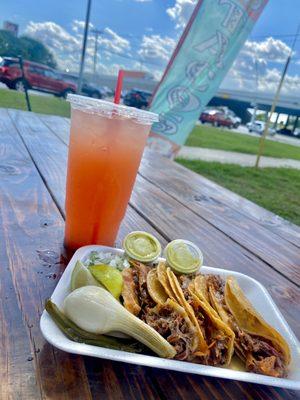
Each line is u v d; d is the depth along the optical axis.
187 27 1.68
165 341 0.25
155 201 0.65
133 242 0.35
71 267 0.31
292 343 0.29
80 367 0.23
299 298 0.39
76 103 0.34
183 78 1.72
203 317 0.27
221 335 0.26
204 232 0.54
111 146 0.34
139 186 0.73
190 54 1.69
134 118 0.34
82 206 0.36
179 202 0.68
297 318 0.35
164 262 0.34
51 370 0.22
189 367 0.24
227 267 0.44
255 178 2.76
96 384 0.22
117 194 0.36
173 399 0.22
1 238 0.38
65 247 0.38
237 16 1.63
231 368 0.25
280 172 3.23
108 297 0.26
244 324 0.28
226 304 0.29
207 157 3.46
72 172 0.35
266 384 0.24
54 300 0.26
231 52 1.70
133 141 0.35
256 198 2.13
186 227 0.54
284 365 0.26
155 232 0.50
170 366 0.23
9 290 0.30
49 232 0.42
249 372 0.25
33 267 0.34
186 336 0.25
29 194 0.54
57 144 0.95
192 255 0.34
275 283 0.42
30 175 0.64
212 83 1.73
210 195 0.78
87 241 0.37
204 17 1.63
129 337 0.25
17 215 0.45
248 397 0.24
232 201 0.77
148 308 0.28
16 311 0.27
